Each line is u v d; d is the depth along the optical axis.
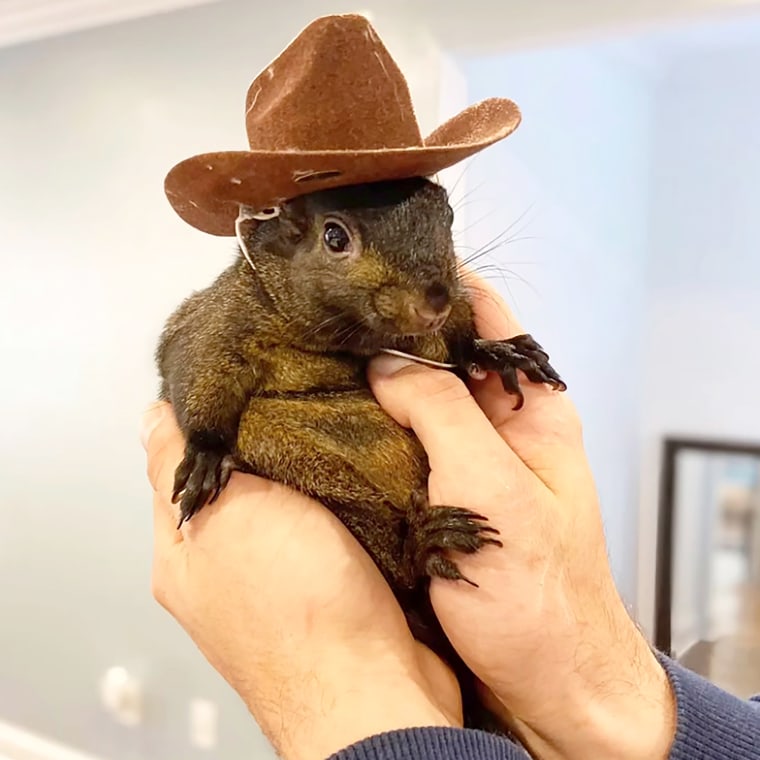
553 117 0.62
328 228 0.26
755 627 0.71
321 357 0.28
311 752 0.21
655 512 0.77
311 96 0.23
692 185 0.74
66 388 0.66
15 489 0.70
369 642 0.24
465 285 0.30
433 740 0.20
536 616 0.24
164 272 0.61
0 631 0.72
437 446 0.25
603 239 0.70
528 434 0.28
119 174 0.62
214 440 0.27
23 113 0.67
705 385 0.75
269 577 0.24
